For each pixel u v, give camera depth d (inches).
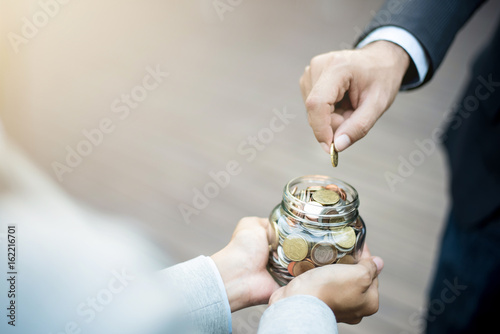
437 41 42.3
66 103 124.9
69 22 163.5
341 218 33.2
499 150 47.4
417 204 100.6
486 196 48.9
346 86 37.8
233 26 170.4
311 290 29.2
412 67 42.8
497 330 50.6
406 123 122.9
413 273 85.7
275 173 107.0
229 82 138.8
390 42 41.6
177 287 27.9
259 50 155.8
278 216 35.6
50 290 13.5
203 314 28.3
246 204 98.9
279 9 180.7
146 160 108.9
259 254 35.1
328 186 36.9
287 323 24.2
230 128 120.5
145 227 91.2
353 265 31.0
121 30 163.8
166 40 159.9
